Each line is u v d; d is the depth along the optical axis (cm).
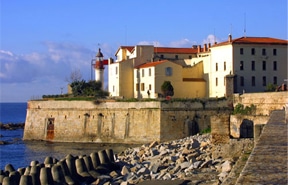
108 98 13912
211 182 5306
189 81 14850
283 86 13762
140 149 9294
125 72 15600
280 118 5891
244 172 2364
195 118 12825
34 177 5881
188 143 8738
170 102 12762
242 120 11419
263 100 11756
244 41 14438
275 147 3122
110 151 7338
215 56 14775
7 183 5694
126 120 13150
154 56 15975
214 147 6706
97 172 6688
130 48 17112
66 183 6131
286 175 2300
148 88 14812
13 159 10506
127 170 6706
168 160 7156
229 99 13025
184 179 5616
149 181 5675
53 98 14775
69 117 13975
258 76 14500
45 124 14325
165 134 12669
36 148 12594
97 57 17300
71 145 13175
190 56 16700
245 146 6322
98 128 13525
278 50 14712
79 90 16650
